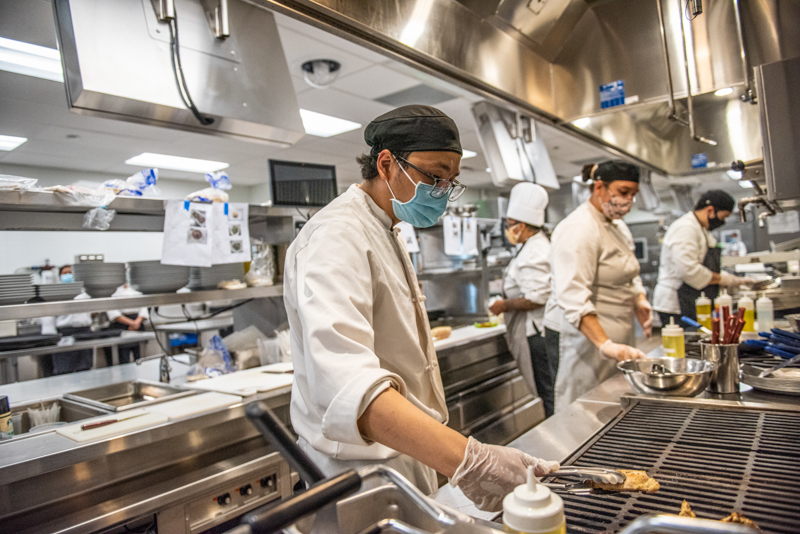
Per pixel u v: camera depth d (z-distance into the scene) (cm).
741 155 281
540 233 346
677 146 340
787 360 165
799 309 299
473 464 75
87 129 427
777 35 180
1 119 383
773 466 92
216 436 184
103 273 220
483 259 394
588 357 240
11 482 134
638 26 212
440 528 61
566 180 877
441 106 454
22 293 212
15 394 226
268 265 266
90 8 165
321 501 53
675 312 384
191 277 245
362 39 164
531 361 346
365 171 115
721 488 84
